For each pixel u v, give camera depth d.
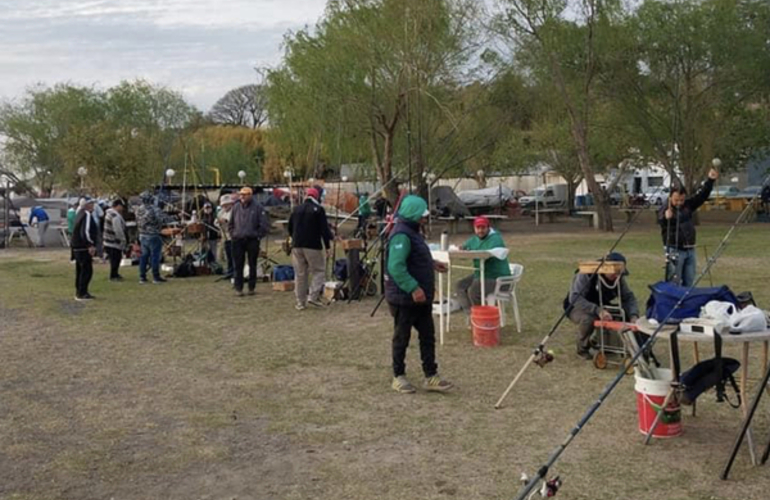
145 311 11.80
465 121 28.95
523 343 8.93
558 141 38.00
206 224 17.09
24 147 49.12
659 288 6.02
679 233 10.46
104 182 31.52
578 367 7.79
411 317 6.95
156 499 4.75
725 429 5.81
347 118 27.33
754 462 5.12
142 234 15.23
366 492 4.78
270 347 9.05
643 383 5.66
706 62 28.67
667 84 29.36
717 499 4.58
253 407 6.64
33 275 17.00
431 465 5.21
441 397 6.84
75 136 32.47
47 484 5.00
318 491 4.82
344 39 26.64
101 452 5.57
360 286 12.40
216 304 12.39
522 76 29.31
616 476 4.95
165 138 45.50
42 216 26.58
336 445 5.65
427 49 26.55
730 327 5.34
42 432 6.04
